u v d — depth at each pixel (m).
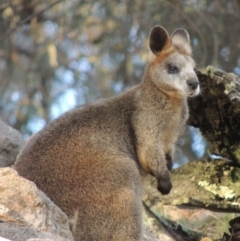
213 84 12.57
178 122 12.29
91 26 24.44
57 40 25.61
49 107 25.27
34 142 10.98
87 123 11.30
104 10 24.42
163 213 12.97
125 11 24.48
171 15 23.38
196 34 22.88
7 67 25.45
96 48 25.89
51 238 9.09
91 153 10.87
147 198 13.20
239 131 12.77
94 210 10.52
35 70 25.92
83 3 24.03
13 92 25.67
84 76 25.62
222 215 12.59
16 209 9.27
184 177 13.22
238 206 12.47
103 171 10.72
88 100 24.72
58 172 10.59
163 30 12.38
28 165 10.69
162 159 11.88
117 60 24.69
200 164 13.20
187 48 12.69
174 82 11.98
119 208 10.62
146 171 11.98
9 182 9.40
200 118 13.27
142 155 11.83
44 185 10.51
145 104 12.02
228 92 12.30
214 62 20.70
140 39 24.27
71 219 10.38
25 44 26.36
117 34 24.48
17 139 13.39
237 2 23.50
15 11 24.05
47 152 10.74
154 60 12.33
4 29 24.84
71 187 10.54
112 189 10.65
